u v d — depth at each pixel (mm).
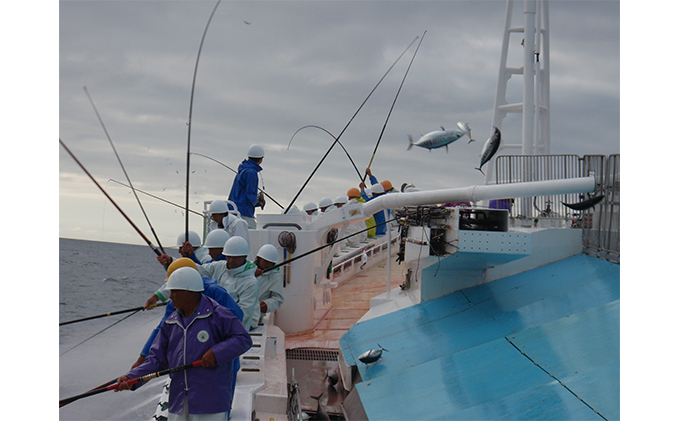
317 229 10273
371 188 15188
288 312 9953
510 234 8281
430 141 7535
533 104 12000
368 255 16125
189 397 4102
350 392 7695
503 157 9367
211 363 4055
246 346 4168
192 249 6285
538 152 12500
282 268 9945
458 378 6223
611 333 6074
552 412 4859
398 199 9438
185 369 4113
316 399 8398
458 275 9352
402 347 7934
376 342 8266
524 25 12047
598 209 8727
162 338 4262
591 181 7410
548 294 8086
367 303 12266
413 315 8898
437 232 8727
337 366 9023
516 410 5043
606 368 5305
